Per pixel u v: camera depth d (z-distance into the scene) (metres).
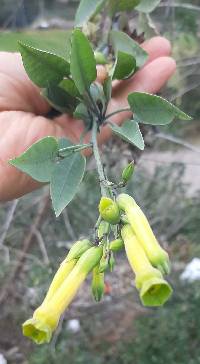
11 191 0.17
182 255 0.52
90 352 0.47
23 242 0.43
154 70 0.17
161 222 0.51
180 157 0.63
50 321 0.10
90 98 0.14
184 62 0.36
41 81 0.14
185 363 0.42
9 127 0.17
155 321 0.45
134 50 0.17
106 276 0.50
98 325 0.49
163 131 0.44
